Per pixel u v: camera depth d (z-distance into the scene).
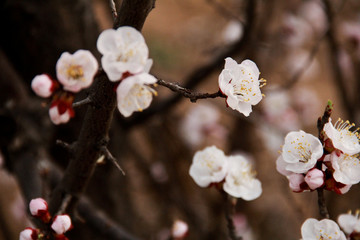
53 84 0.53
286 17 1.11
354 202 1.01
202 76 0.80
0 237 1.00
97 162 0.60
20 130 0.69
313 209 0.98
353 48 1.02
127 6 0.54
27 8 0.71
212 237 0.95
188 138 1.11
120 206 0.81
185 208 1.00
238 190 0.62
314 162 0.55
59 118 0.53
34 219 0.60
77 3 0.73
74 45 0.73
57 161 0.77
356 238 0.59
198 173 0.62
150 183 1.07
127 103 0.53
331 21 0.87
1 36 0.72
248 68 0.55
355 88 0.99
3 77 0.69
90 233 0.75
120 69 0.52
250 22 0.76
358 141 0.57
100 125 0.56
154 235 1.03
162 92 1.05
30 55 0.73
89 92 0.56
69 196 0.60
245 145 1.10
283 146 0.56
